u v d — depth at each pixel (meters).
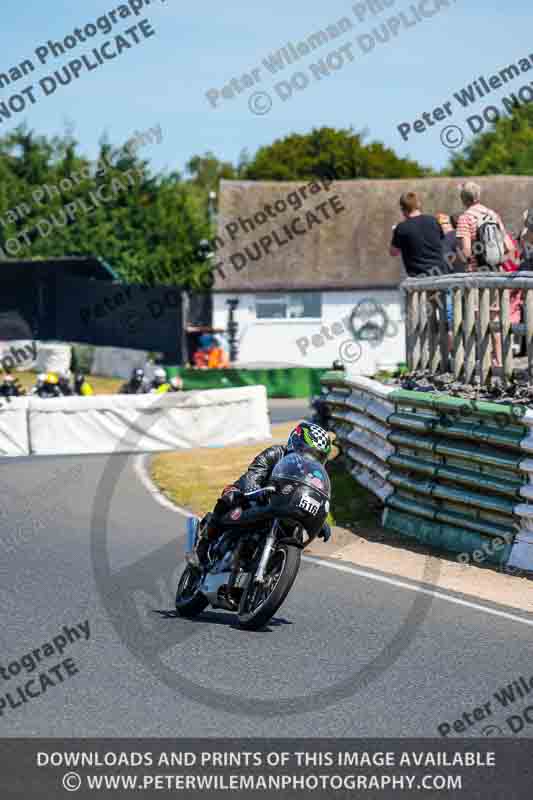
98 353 136.12
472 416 38.34
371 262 151.88
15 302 141.88
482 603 30.42
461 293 42.22
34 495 49.09
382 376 53.19
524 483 35.47
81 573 33.28
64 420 67.44
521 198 158.62
